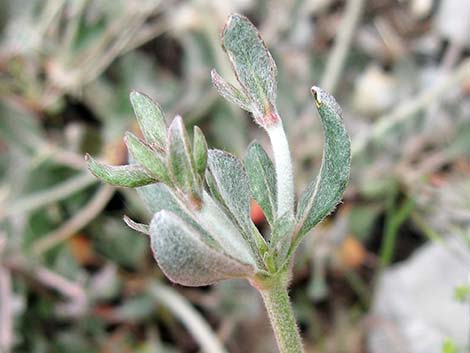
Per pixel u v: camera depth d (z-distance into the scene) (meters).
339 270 0.12
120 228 0.12
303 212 0.05
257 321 0.12
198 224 0.05
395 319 0.11
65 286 0.11
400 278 0.11
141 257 0.12
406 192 0.12
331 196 0.05
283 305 0.05
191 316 0.11
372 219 0.12
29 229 0.12
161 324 0.12
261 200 0.05
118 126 0.12
